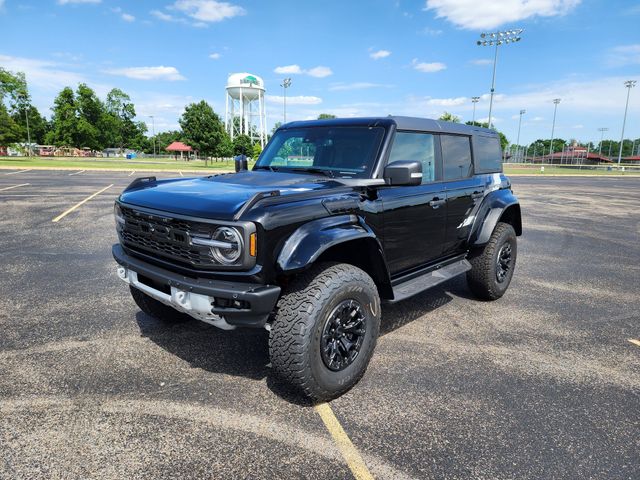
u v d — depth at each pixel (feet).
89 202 43.55
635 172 194.39
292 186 10.86
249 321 8.96
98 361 11.63
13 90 208.33
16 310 15.08
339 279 9.61
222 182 11.79
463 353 12.70
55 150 311.47
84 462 7.89
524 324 15.11
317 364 9.38
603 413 9.85
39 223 31.73
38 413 9.32
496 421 9.45
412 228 12.80
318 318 9.20
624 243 30.94
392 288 11.87
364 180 11.48
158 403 9.80
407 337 13.75
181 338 13.12
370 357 10.68
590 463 8.20
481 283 16.63
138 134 405.59
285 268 8.84
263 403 9.90
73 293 16.93
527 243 30.37
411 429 9.10
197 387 10.49
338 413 9.61
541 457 8.32
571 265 24.08
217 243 8.73
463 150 15.60
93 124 306.96
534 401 10.27
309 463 8.02
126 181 72.79
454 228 14.82
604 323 15.40
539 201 59.77
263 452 8.29
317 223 9.64
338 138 12.80
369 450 8.41
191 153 321.52
